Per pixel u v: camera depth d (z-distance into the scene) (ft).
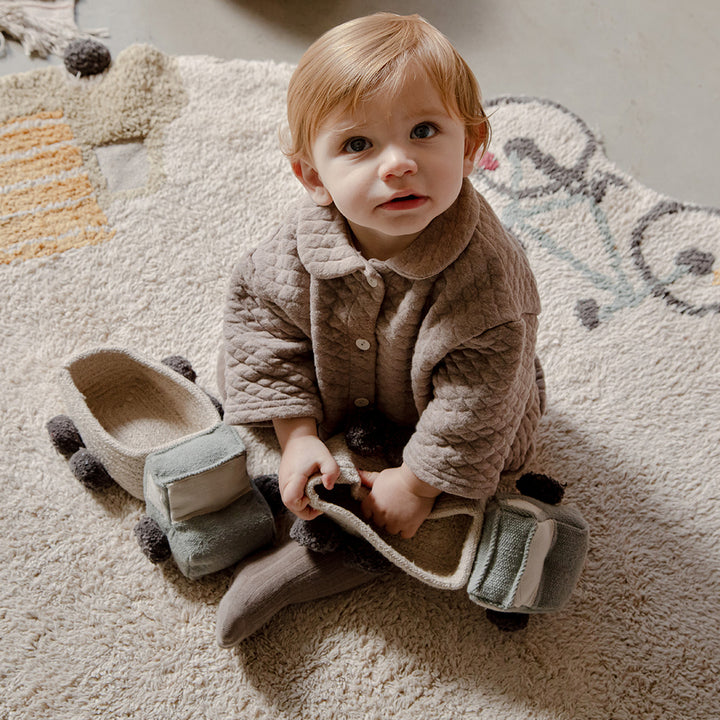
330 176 2.35
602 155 4.16
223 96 4.27
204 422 3.30
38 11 4.52
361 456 3.18
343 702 3.11
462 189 2.48
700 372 3.69
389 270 2.54
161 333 3.82
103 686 3.16
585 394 3.67
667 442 3.57
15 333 3.78
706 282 3.86
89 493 3.46
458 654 3.18
